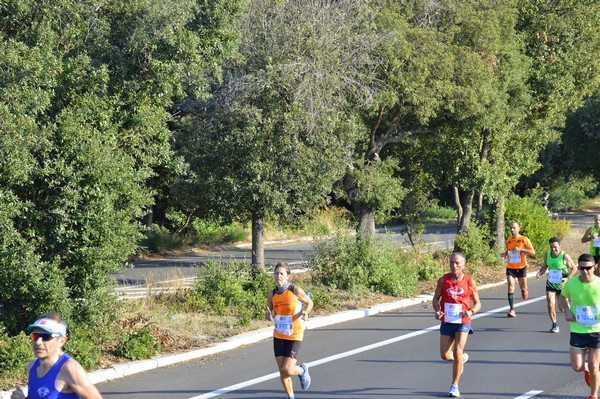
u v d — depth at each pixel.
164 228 35.91
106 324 13.10
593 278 10.08
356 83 19.53
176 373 12.20
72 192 12.28
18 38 12.75
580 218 57.56
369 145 23.31
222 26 15.01
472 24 22.41
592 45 26.53
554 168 67.38
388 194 22.31
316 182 18.27
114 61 13.65
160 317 14.87
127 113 13.57
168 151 14.55
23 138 11.56
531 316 17.75
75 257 12.71
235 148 17.56
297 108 17.73
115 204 13.54
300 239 39.22
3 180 11.80
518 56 23.92
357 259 20.05
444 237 39.47
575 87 27.11
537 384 11.27
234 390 11.09
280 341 10.23
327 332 15.69
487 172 25.19
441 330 10.77
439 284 10.81
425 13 22.44
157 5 13.63
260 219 19.08
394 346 14.23
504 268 26.47
